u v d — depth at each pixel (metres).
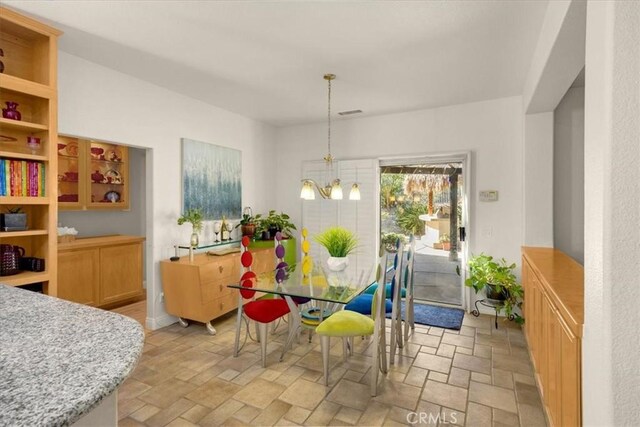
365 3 2.12
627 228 0.99
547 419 2.06
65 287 3.80
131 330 1.13
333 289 2.76
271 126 5.35
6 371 0.86
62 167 4.17
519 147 3.92
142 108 3.42
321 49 2.74
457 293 4.39
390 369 2.74
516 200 3.94
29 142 2.41
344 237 3.35
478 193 4.12
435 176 4.50
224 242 4.38
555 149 3.61
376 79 3.39
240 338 3.38
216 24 2.37
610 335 1.00
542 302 2.25
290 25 2.38
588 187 1.24
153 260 3.58
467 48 2.71
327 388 2.47
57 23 2.36
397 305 3.01
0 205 2.45
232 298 3.88
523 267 3.52
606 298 1.02
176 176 3.80
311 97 3.95
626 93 0.99
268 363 2.85
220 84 3.54
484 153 4.09
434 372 2.70
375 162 4.70
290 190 5.39
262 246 4.55
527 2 2.10
